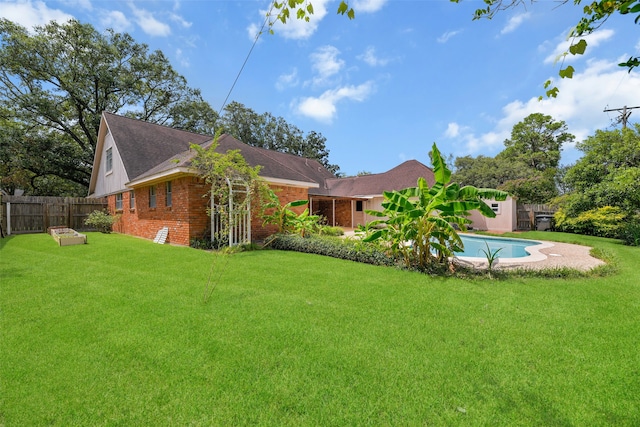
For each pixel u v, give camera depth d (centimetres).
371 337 357
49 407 235
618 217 1354
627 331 379
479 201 676
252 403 240
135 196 1480
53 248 991
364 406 238
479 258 941
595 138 1605
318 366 293
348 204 2498
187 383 265
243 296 509
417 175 2273
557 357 314
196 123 3153
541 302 493
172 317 412
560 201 1742
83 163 2448
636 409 236
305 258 882
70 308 443
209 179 1016
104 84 2439
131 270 691
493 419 225
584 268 770
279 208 1216
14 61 2072
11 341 339
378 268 750
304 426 217
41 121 2325
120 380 269
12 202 1552
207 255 892
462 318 421
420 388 260
